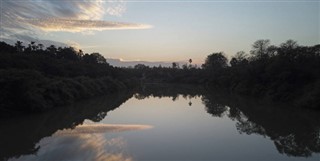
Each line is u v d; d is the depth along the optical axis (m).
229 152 25.64
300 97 60.44
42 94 52.03
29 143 29.16
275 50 90.88
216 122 41.41
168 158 23.52
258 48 99.62
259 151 26.27
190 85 154.88
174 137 31.05
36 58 76.94
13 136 32.69
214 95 90.56
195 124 39.59
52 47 123.12
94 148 26.45
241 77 97.31
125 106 62.44
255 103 66.25
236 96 84.75
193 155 24.52
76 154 24.59
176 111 54.00
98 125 38.78
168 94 97.88
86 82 78.06
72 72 83.88
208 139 30.47
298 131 35.31
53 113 49.28
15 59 65.62
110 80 99.75
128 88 123.62
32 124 39.75
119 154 24.45
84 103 65.88
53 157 23.92
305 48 74.81
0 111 43.03
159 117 46.16
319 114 48.03
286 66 70.94
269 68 75.81
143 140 29.50
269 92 71.75
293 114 48.81
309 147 27.92
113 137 30.88
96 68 106.12
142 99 79.94
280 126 38.56
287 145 28.50
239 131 34.91
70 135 32.34
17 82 44.12
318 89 54.62
